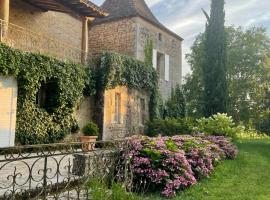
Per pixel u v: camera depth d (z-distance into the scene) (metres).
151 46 19.19
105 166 5.94
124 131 14.55
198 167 7.77
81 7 12.28
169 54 21.17
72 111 11.76
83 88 12.35
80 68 12.08
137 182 6.73
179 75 22.33
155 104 16.88
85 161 5.63
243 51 26.47
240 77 27.09
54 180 5.43
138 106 15.84
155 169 6.71
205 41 18.86
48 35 14.54
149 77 16.47
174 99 20.44
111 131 13.55
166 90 20.53
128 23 18.41
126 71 14.63
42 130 10.67
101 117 13.02
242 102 27.08
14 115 9.75
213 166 9.18
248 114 26.28
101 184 5.47
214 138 11.81
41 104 11.29
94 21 19.47
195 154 7.90
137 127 15.58
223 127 13.55
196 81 28.47
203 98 18.38
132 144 7.03
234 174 8.82
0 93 9.34
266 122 18.52
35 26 13.80
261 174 8.90
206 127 13.60
